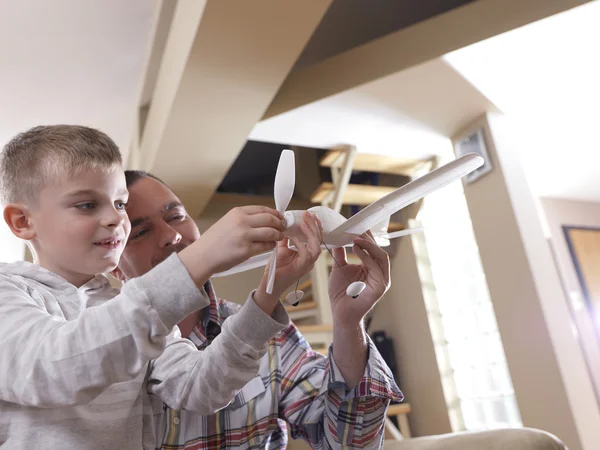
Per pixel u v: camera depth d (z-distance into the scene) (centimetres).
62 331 53
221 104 233
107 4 254
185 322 103
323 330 316
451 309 363
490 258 289
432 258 383
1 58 277
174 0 252
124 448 65
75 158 68
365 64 260
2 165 73
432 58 243
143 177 111
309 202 486
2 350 53
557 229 424
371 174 434
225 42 195
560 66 271
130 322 52
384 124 298
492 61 269
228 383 67
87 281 77
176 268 55
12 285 62
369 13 342
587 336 396
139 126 343
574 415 241
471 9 240
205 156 280
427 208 388
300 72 274
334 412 90
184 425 91
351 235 73
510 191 278
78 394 51
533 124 309
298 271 67
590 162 367
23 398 52
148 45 291
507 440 101
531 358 263
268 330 68
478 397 339
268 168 541
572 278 412
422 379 370
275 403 98
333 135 308
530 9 224
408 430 364
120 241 72
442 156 347
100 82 316
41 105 325
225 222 56
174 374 72
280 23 188
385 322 412
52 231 68
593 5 232
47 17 254
